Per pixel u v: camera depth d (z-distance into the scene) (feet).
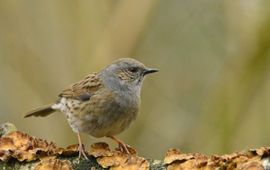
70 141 43.88
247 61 42.06
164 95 45.19
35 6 44.73
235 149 40.98
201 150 41.45
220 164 18.39
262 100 41.75
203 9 45.14
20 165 20.51
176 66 45.73
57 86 43.65
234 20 42.16
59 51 44.19
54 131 43.98
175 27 45.50
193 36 45.34
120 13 43.83
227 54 43.29
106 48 43.21
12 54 44.27
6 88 44.42
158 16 45.57
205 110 42.24
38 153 20.51
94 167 20.25
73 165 20.35
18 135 21.42
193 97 45.14
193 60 45.50
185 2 45.37
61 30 44.27
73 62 43.75
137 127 43.96
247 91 41.78
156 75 45.50
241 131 41.22
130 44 43.45
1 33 44.50
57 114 44.27
